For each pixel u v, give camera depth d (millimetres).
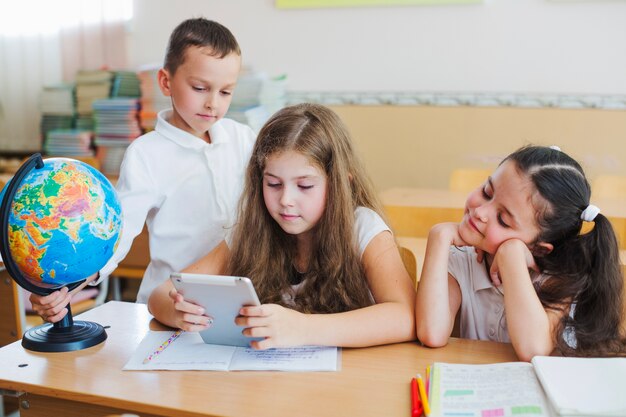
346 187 1361
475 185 3113
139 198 1729
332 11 3627
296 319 1193
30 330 1303
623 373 1030
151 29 3875
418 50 3547
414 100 3586
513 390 1021
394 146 3648
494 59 3457
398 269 1361
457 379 1073
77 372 1143
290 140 1304
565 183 1249
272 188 1337
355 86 3656
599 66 3334
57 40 3916
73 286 1376
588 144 3393
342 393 1051
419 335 1255
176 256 1821
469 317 1420
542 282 1302
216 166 1815
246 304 1149
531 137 3459
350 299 1376
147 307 1463
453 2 3445
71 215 1180
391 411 990
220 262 1489
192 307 1186
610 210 2496
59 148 3693
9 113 4023
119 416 767
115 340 1290
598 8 3293
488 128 3512
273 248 1444
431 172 3619
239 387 1073
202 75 1657
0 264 2031
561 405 936
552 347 1204
